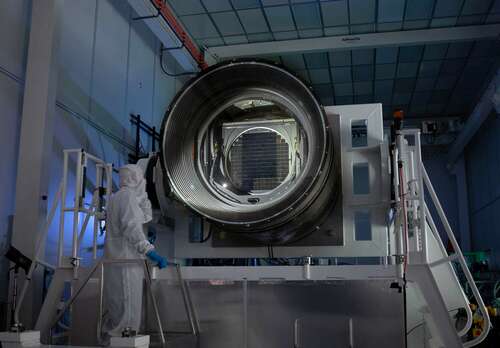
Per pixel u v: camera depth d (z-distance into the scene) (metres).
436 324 3.22
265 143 4.48
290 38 11.14
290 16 10.15
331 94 14.34
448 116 15.87
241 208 3.96
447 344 3.19
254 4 9.66
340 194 4.32
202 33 10.77
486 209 13.38
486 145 13.17
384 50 11.55
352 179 4.34
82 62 6.54
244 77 4.32
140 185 3.86
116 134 7.42
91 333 3.66
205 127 4.54
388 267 3.38
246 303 3.49
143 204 3.85
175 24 8.17
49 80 5.45
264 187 4.39
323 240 4.30
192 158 4.40
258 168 4.44
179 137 4.36
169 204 4.51
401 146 3.66
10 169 5.27
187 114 4.42
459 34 10.68
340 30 10.83
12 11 5.41
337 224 4.30
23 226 5.11
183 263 5.00
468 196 15.50
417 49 11.52
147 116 8.55
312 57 11.88
